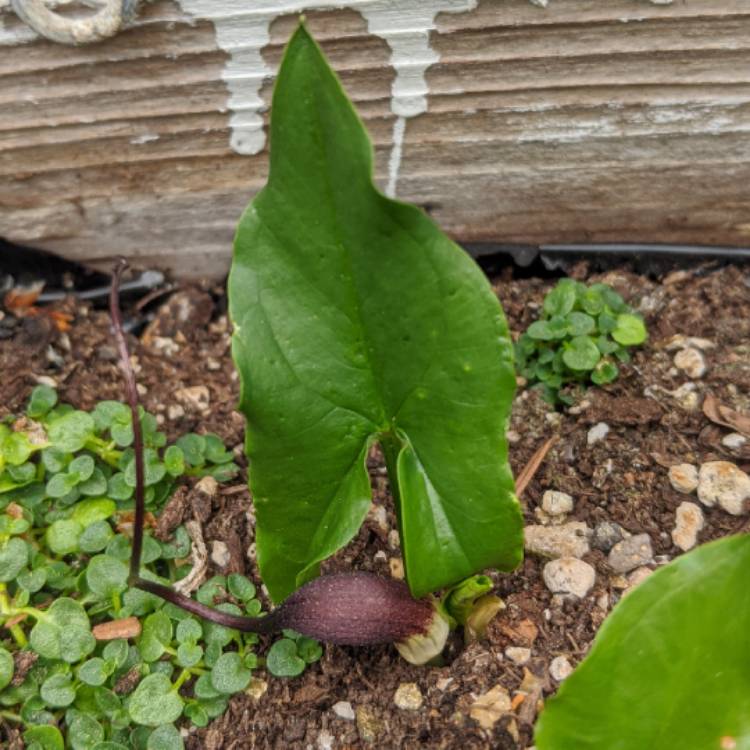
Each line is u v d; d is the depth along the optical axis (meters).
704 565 0.11
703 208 0.18
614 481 0.16
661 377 0.17
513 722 0.13
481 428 0.11
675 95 0.16
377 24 0.15
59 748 0.13
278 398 0.11
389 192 0.18
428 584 0.12
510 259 0.19
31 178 0.18
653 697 0.11
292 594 0.13
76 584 0.15
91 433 0.16
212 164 0.17
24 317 0.19
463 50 0.16
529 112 0.17
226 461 0.17
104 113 0.17
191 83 0.16
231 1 0.15
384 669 0.14
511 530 0.12
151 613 0.15
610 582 0.15
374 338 0.11
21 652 0.14
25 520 0.15
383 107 0.16
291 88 0.10
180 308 0.20
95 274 0.20
